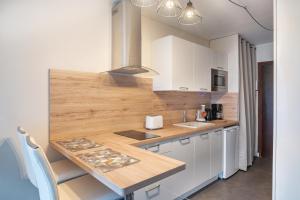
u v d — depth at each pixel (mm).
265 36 3371
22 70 1602
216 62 3094
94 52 2014
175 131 2225
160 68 2492
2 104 1518
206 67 2900
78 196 1199
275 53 1443
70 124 1849
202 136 2500
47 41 1722
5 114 1531
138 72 2176
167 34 2828
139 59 2018
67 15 1833
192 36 3264
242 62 3373
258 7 2281
